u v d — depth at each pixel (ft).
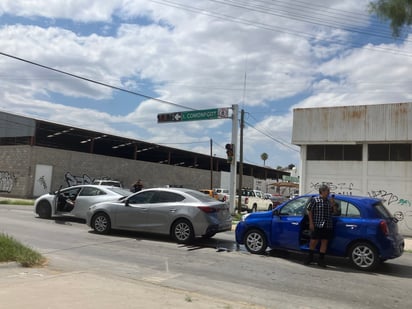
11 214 57.47
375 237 29.66
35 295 18.52
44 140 150.10
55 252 31.60
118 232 43.50
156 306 17.87
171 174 165.78
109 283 21.59
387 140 56.24
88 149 167.02
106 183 109.40
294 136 62.08
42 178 118.62
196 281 24.50
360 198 31.63
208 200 40.14
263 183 214.07
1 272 23.18
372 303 21.66
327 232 30.60
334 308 20.43
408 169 55.98
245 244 35.22
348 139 58.59
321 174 61.11
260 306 20.01
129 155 186.80
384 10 26.63
